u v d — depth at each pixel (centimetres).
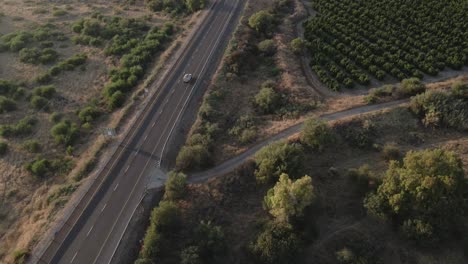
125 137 9069
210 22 13550
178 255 6456
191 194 7531
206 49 12094
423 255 6700
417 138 8706
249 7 14175
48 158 9150
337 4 14175
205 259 6488
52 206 7656
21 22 14875
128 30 13700
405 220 6844
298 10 14100
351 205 7400
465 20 12612
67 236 7056
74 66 12256
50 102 10812
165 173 8138
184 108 9800
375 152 8469
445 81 10462
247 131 8912
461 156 8200
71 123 10075
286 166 7412
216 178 7812
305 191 6594
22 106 10800
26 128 9919
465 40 11844
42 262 6700
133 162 8438
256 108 9869
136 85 11131
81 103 10838
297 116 9350
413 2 13750
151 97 10238
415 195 6594
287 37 12581
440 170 6606
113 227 7169
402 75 10688
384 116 9081
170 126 9288
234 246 6806
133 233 7012
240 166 7981
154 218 6712
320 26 12888
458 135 8750
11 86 11356
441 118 8881
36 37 13612
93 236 7038
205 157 8112
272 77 10925
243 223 7156
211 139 8706
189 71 11150
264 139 8756
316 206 7225
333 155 8369
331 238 6912
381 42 11975
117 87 10875
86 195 7788
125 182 8012
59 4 16250
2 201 8288
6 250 7269
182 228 6925
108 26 14000
